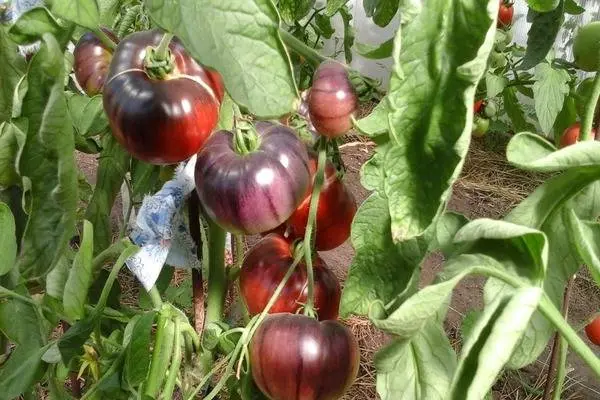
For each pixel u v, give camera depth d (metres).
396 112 0.31
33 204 0.36
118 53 0.46
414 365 0.42
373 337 1.50
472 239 0.36
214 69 0.29
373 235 0.43
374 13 0.64
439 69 0.30
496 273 0.34
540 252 0.34
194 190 0.56
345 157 2.33
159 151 0.45
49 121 0.35
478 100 1.51
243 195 0.45
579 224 0.39
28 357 0.50
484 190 2.33
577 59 0.60
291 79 0.31
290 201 0.46
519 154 0.39
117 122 0.45
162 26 0.28
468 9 0.28
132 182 0.70
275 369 0.48
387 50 0.52
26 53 0.57
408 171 0.32
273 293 0.53
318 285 0.54
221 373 0.69
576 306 1.71
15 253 0.45
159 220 0.53
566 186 0.39
